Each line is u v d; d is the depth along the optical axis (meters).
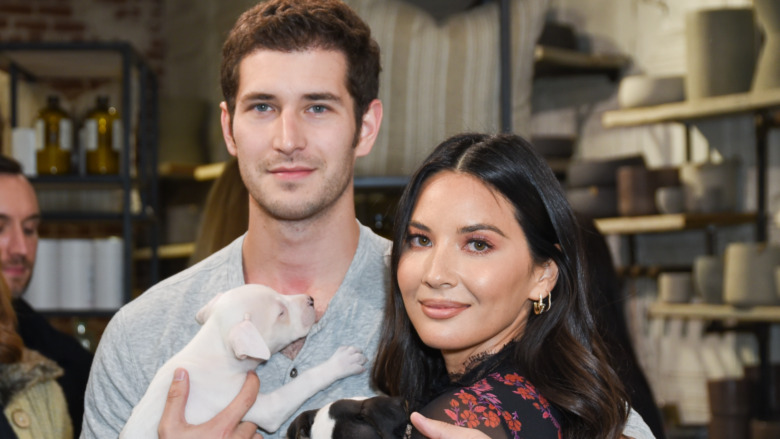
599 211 3.72
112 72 4.53
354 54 1.55
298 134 1.50
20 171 2.82
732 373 3.47
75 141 4.23
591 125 4.14
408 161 3.04
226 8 5.36
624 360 2.03
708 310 3.36
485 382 1.25
